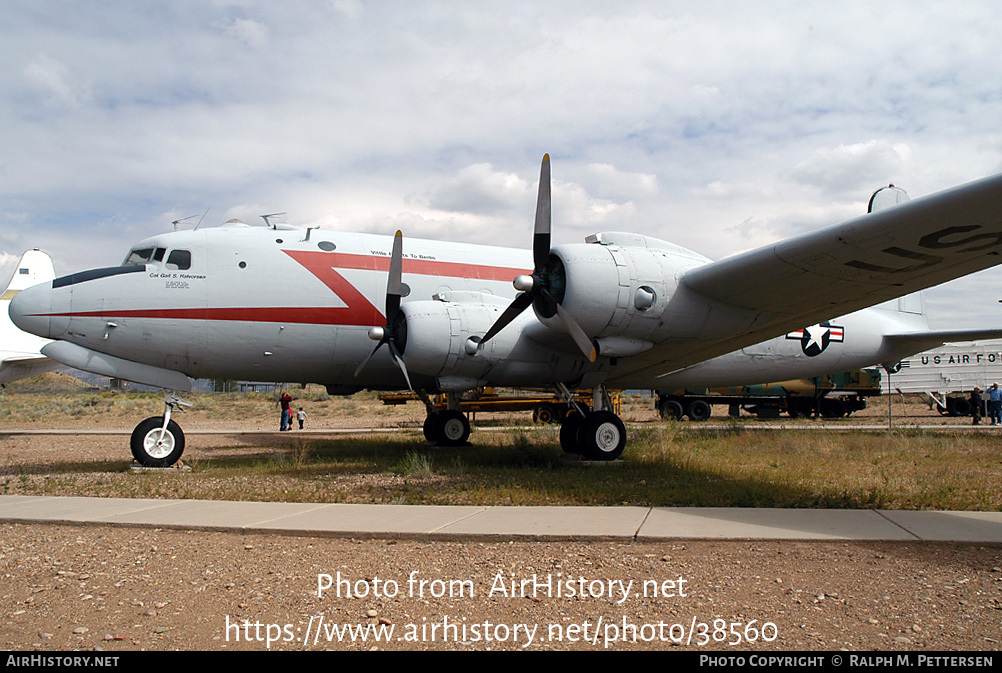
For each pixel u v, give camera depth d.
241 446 17.12
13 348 24.84
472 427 23.56
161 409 40.28
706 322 10.19
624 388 15.63
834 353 16.58
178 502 7.99
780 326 11.30
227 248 12.40
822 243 8.23
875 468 10.45
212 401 47.94
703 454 12.47
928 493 7.83
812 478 9.35
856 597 4.33
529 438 16.62
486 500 7.96
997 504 7.28
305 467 11.64
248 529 6.41
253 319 12.36
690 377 15.50
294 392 55.66
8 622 4.14
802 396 30.12
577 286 9.55
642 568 5.07
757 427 21.23
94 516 7.11
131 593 4.70
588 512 7.00
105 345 11.66
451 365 11.60
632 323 9.84
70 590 4.78
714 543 5.73
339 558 5.52
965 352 30.12
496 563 5.28
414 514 7.01
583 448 11.84
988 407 24.58
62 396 55.50
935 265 8.75
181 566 5.36
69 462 13.63
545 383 12.24
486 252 14.77
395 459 12.89
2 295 28.94
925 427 21.47
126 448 16.97
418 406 45.12
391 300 12.12
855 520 6.45
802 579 4.71
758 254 8.96
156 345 11.89
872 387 29.80
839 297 10.04
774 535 5.84
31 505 7.89
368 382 14.33
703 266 9.91
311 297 12.75
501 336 11.62
